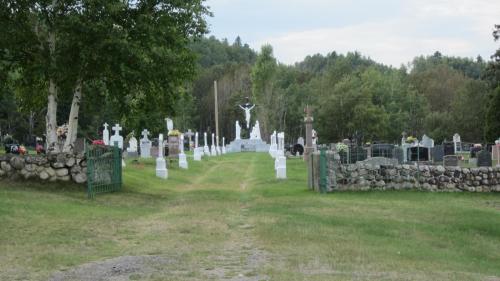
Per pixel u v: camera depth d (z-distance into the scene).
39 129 62.09
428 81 108.50
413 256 10.20
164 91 21.23
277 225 12.95
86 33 18.12
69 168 19.09
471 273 9.07
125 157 36.94
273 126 88.50
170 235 11.65
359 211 15.87
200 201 18.47
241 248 10.29
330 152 21.19
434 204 17.80
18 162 19.02
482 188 21.61
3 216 12.76
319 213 15.33
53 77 19.47
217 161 46.19
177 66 20.03
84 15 18.09
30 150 51.28
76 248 10.02
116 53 18.73
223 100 109.44
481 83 82.12
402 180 21.38
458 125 82.81
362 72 104.62
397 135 83.12
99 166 18.75
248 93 103.75
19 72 20.94
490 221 14.48
